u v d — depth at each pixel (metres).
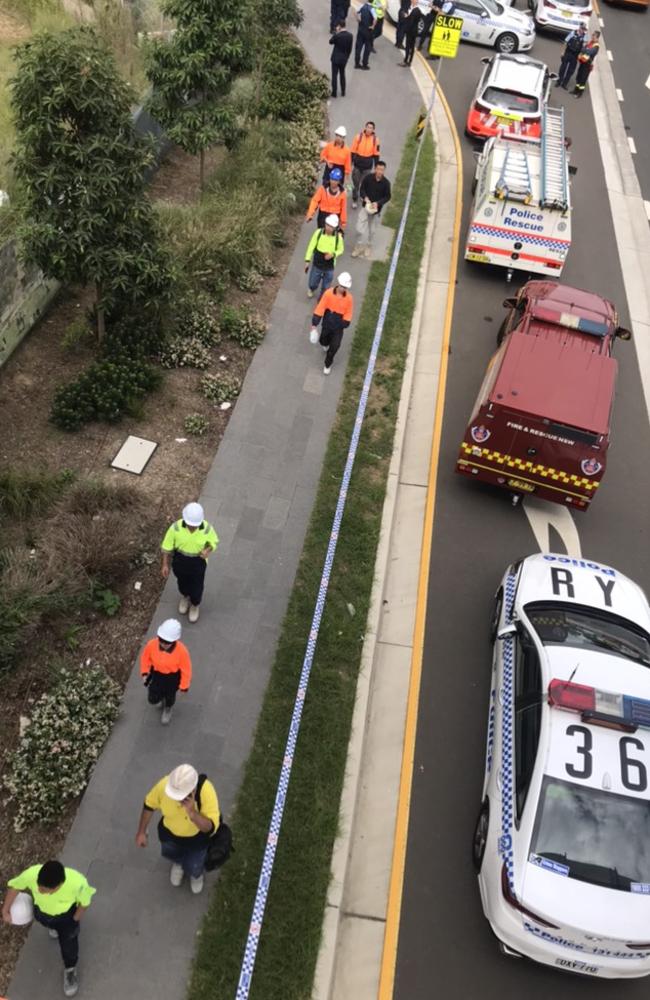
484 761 9.03
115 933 7.08
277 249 15.64
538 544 11.57
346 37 20.05
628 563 11.56
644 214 19.92
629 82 26.42
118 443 11.18
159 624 9.31
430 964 7.51
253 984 7.00
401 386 13.38
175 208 14.71
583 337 12.50
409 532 11.37
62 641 8.96
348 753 8.66
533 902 6.92
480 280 16.59
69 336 12.22
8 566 9.25
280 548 10.41
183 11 13.55
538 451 10.95
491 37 25.41
